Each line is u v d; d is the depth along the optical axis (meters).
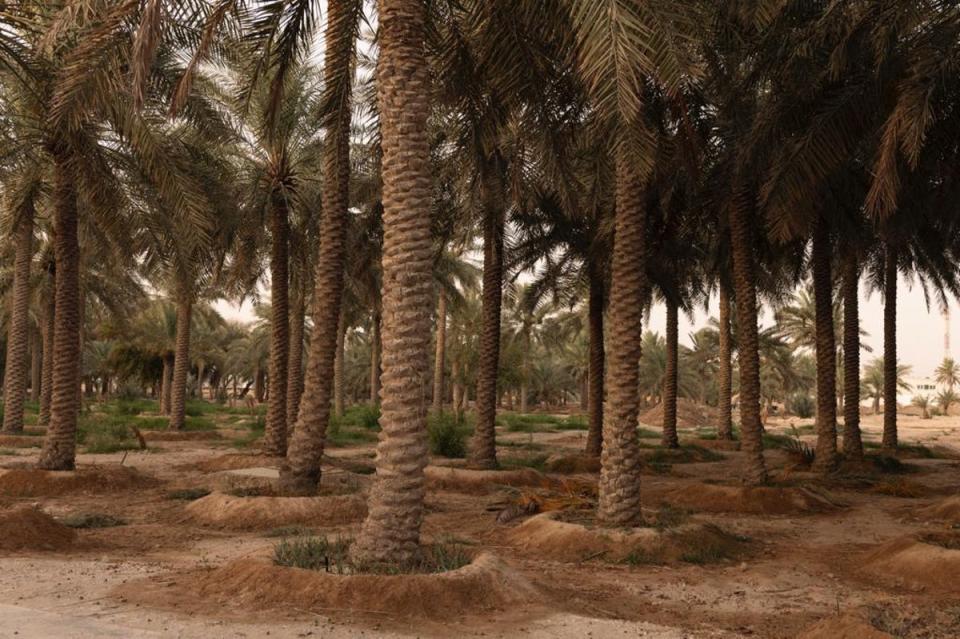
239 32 10.64
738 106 13.73
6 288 36.78
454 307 41.50
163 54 14.31
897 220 17.02
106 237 22.59
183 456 22.38
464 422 35.91
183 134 17.34
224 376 82.88
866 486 18.27
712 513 14.04
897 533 11.93
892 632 6.24
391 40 8.21
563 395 94.94
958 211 16.50
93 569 7.91
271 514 11.77
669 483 19.17
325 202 13.83
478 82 11.78
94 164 14.93
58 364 15.55
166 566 8.27
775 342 52.62
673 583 8.37
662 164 13.20
